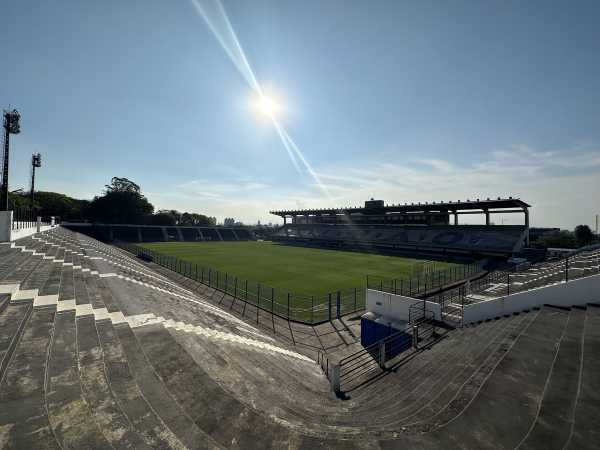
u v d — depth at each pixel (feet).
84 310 23.99
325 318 54.85
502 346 23.56
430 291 71.31
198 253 159.53
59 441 10.25
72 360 15.89
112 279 43.75
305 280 87.51
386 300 46.34
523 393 16.66
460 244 157.17
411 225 197.47
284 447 12.16
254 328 47.19
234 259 134.62
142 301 35.50
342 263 122.93
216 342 28.53
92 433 10.92
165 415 12.80
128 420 12.01
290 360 33.71
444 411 15.78
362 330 45.91
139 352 18.53
